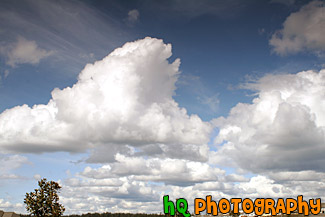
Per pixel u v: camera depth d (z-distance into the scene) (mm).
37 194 61406
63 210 63188
